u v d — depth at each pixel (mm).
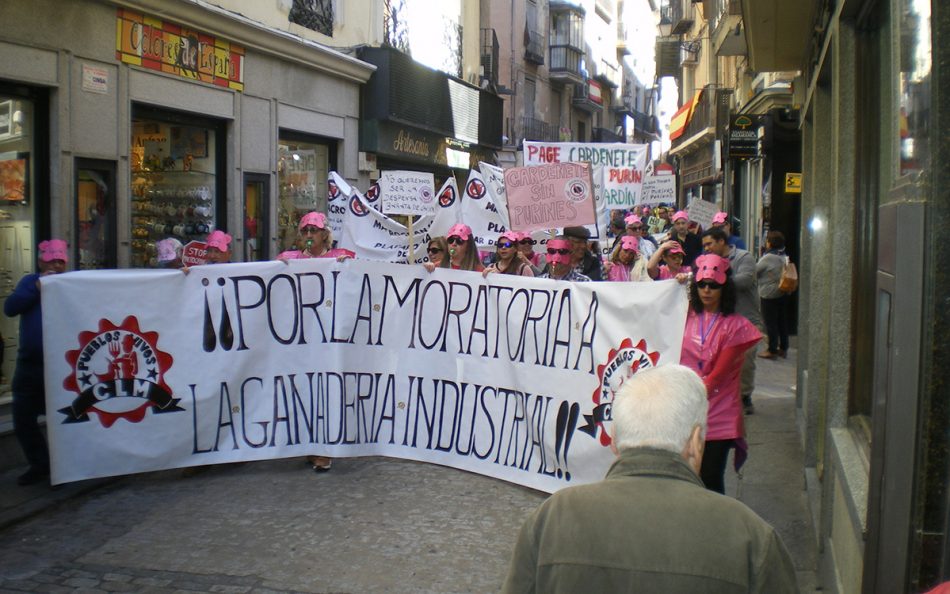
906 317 2635
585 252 8633
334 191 11125
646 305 5855
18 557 5457
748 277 9078
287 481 6957
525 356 6605
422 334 7156
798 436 8320
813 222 6742
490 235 11852
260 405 7195
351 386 7266
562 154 12797
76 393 6660
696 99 30391
